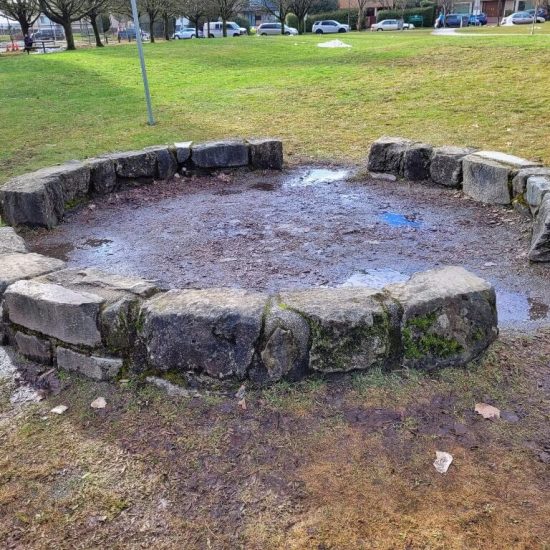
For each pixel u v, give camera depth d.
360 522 1.56
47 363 2.30
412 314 2.04
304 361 2.04
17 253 2.76
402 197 4.57
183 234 3.90
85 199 4.60
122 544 1.54
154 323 2.05
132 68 13.59
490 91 7.75
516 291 2.91
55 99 9.88
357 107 7.84
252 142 5.38
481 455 1.76
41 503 1.68
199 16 30.78
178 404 2.03
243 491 1.68
